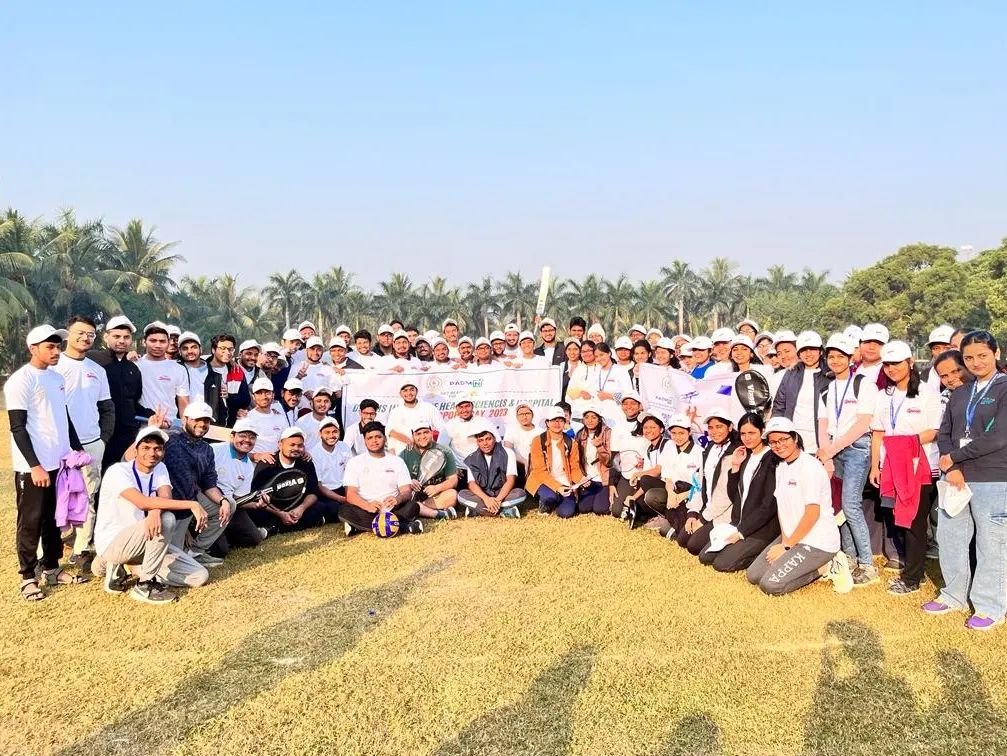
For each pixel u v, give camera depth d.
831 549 6.39
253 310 72.75
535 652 5.14
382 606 6.07
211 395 9.49
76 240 48.72
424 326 71.25
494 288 71.44
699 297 71.56
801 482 6.49
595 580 6.75
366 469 8.64
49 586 6.61
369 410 9.63
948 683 4.66
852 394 6.88
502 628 5.58
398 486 8.66
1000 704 4.40
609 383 10.54
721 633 5.48
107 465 7.70
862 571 6.76
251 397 10.13
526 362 11.12
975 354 5.60
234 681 4.73
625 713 4.32
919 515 6.34
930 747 3.96
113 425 7.47
